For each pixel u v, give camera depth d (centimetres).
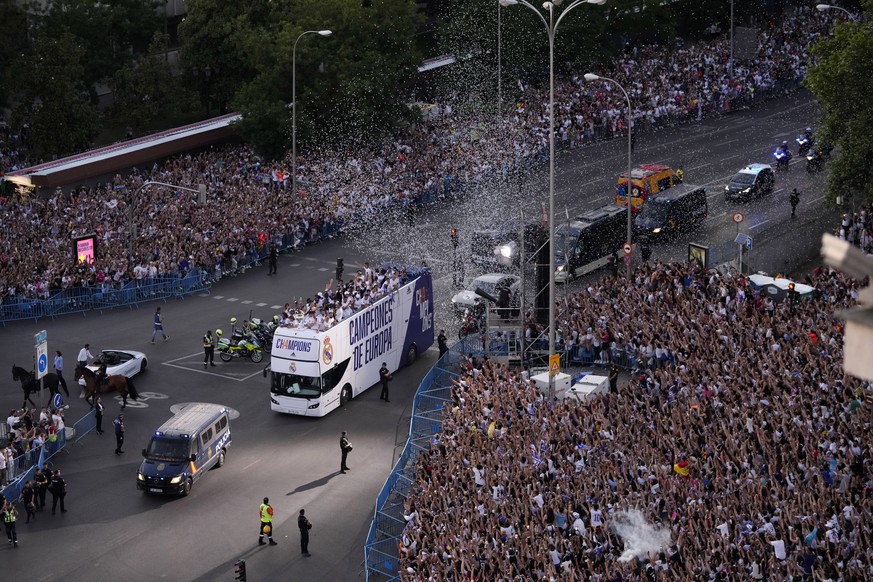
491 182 14562
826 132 11312
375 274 10019
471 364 8844
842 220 12494
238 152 15075
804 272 11481
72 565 6731
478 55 16500
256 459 8238
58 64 14888
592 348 9338
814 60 18188
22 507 7481
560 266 11188
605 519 6003
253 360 10069
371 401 9256
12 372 9700
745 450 6456
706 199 13025
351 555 6819
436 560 5903
